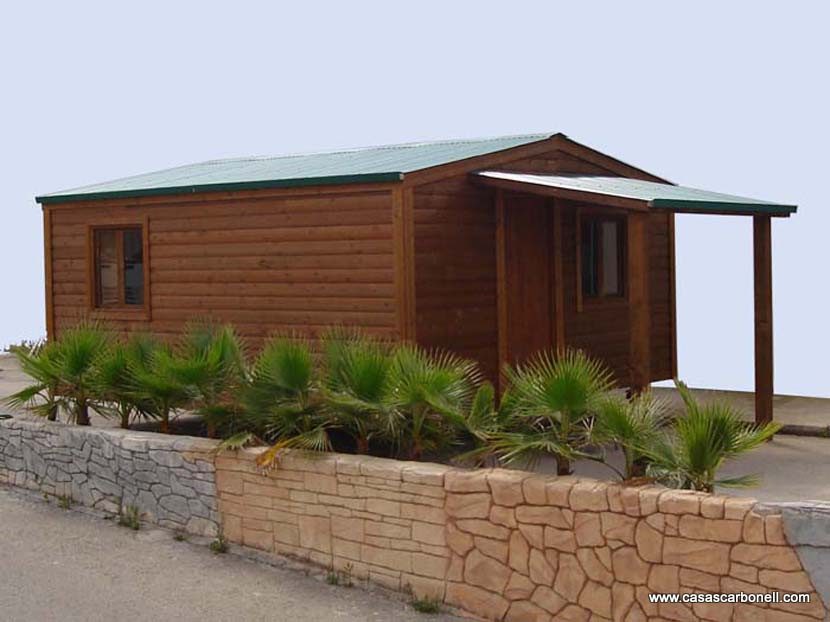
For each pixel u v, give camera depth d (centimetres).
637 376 1156
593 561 768
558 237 1399
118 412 1169
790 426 1399
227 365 1066
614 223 1546
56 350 1220
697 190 1464
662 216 1647
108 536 1038
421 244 1210
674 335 1667
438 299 1231
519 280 1352
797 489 1080
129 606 850
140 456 1080
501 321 1307
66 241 1535
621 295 1549
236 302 1341
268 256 1306
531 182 1231
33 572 934
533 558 798
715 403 806
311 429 984
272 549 966
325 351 1054
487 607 820
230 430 1057
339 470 911
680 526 729
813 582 679
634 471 805
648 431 808
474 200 1284
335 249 1242
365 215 1216
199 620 820
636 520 748
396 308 1192
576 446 845
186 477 1039
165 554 980
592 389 828
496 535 816
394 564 876
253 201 1318
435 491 849
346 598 867
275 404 993
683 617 727
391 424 932
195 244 1380
